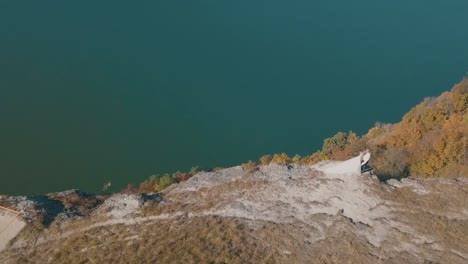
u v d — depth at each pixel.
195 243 50.88
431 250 47.72
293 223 52.69
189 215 55.16
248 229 52.50
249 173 59.53
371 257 47.81
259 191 56.59
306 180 56.56
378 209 52.09
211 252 49.69
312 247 49.84
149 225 54.25
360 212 52.28
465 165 65.38
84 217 57.28
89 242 53.34
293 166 60.06
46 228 56.12
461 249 47.31
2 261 52.97
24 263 52.25
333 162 59.19
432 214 51.06
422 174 67.38
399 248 48.44
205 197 57.75
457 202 52.16
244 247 50.41
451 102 82.50
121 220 55.56
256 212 54.50
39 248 54.09
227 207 55.47
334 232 50.97
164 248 50.66
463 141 67.62
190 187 59.78
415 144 73.50
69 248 53.00
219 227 52.72
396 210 51.75
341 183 55.09
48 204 60.03
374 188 53.84
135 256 50.12
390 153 72.31
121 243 52.38
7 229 56.16
